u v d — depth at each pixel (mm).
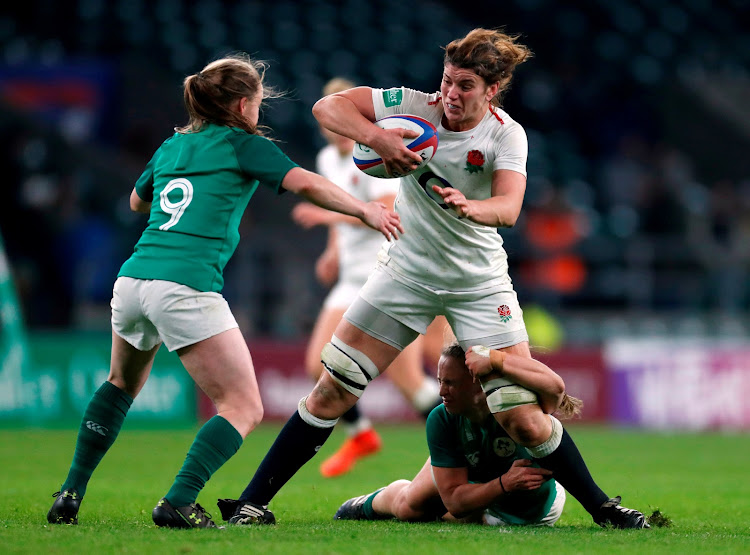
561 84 83562
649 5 91562
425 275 15914
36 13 76438
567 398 15727
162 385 47562
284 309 51562
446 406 15781
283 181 14727
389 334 16281
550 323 53469
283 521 16688
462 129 15398
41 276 56625
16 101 64125
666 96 84375
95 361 47125
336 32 82875
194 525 14391
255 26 80500
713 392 51594
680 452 38750
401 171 15203
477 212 14312
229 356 14734
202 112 15344
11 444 37562
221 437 14578
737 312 56031
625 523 15656
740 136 82688
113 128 64500
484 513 16641
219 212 14914
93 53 75312
